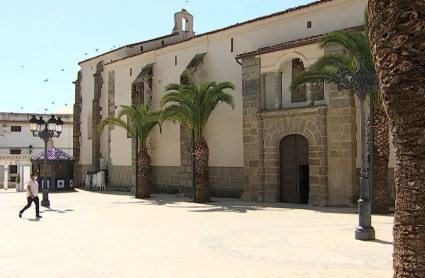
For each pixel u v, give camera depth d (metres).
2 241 12.52
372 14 4.68
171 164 31.83
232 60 27.55
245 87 24.73
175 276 8.12
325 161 20.91
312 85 21.89
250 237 12.47
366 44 17.39
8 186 49.31
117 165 37.56
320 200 20.92
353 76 12.34
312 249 10.58
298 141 22.67
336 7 23.05
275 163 23.28
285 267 8.71
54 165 39.09
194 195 25.23
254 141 24.17
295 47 22.23
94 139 40.34
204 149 24.86
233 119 26.97
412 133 4.26
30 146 62.59
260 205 22.14
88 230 14.55
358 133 20.36
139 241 12.16
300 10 24.31
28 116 63.12
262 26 26.17
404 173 4.32
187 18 38.00
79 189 41.53
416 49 4.26
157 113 27.41
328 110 20.89
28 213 20.50
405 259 4.29
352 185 20.00
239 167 26.53
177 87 25.50
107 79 39.59
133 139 34.69
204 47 29.48
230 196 26.95
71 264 9.36
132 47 37.53
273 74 24.03
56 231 14.44
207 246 11.20
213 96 24.41
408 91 4.27
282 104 23.59
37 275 8.43
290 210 19.56
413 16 4.29
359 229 11.80
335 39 18.05
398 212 4.40
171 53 32.22
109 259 9.81
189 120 24.61
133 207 22.95
